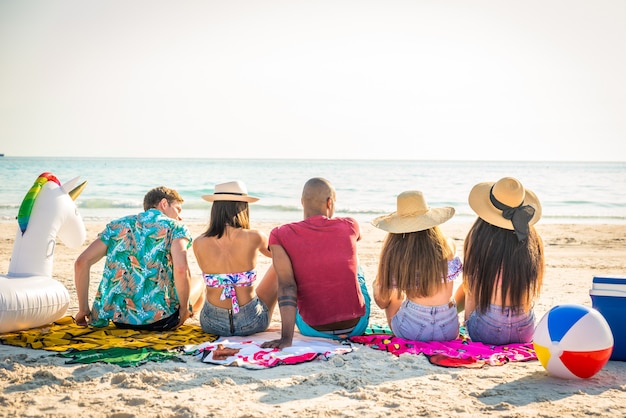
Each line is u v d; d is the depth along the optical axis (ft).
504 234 17.30
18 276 18.67
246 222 18.47
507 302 17.35
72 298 25.13
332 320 17.49
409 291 17.51
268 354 15.97
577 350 14.28
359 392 13.50
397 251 17.57
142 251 18.86
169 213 19.85
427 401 13.12
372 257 42.22
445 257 17.43
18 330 17.89
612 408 12.83
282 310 16.93
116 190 129.49
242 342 17.22
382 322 21.93
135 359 15.52
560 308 15.17
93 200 87.86
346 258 17.53
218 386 13.84
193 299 20.16
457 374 14.96
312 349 16.42
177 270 18.51
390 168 232.32
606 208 93.30
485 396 13.52
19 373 14.51
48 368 14.84
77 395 13.24
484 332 17.52
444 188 142.72
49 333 17.97
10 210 79.61
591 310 14.97
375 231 59.31
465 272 17.80
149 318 18.65
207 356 15.92
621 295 16.60
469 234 17.85
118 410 12.39
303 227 17.53
